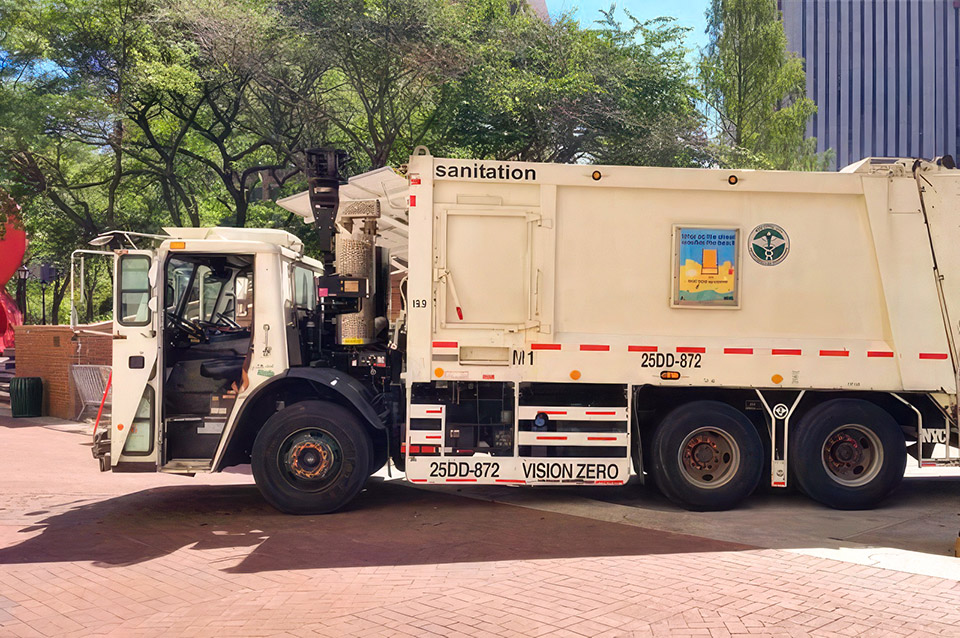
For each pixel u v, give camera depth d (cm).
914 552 618
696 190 774
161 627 471
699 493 768
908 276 782
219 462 764
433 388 764
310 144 2450
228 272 817
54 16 2123
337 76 2491
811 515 761
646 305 772
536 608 490
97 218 2703
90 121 2155
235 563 603
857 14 9131
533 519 743
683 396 800
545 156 2445
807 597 507
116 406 755
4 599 527
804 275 781
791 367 773
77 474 1025
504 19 2514
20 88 2053
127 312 761
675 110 2519
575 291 768
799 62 3338
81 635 462
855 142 9112
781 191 777
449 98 2352
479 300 761
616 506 803
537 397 769
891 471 777
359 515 763
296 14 2167
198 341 798
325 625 467
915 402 797
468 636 445
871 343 780
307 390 806
